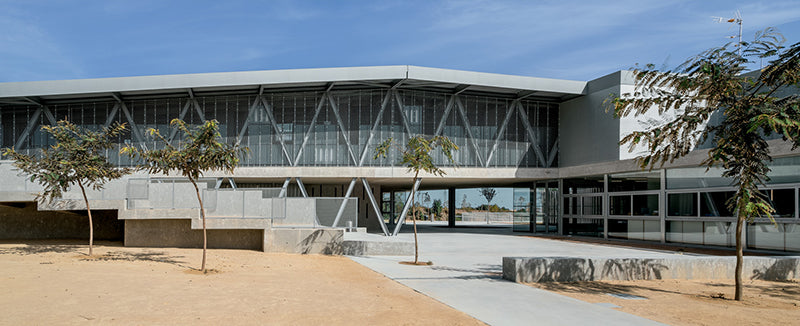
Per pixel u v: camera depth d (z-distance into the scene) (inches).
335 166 1152.2
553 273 482.0
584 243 1014.4
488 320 315.6
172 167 535.5
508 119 1256.8
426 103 1193.4
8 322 275.9
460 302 373.7
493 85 1120.8
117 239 944.9
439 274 536.1
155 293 377.4
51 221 930.1
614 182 1108.5
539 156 1275.8
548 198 1342.3
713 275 524.1
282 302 362.3
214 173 1127.0
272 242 751.1
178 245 783.7
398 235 1228.5
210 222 737.6
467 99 1226.0
